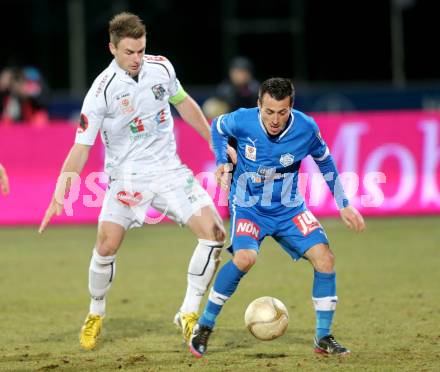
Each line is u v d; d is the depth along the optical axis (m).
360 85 72.50
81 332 22.03
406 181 44.97
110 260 21.97
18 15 69.44
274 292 28.91
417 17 72.00
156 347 22.11
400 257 34.88
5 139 45.06
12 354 21.48
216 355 21.09
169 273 32.62
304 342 22.34
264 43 71.69
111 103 21.31
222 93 47.31
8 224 45.06
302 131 20.67
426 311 25.52
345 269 32.66
